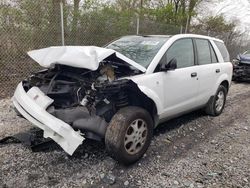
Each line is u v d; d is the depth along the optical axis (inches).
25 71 283.3
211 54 232.5
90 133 134.6
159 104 163.2
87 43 346.6
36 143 156.6
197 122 228.7
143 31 445.4
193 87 199.3
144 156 159.3
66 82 144.9
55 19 303.4
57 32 307.3
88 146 162.6
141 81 153.0
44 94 142.2
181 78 183.8
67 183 127.3
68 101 144.3
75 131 130.5
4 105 231.3
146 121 149.6
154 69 165.3
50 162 143.4
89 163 145.6
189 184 133.5
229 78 253.9
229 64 255.0
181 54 193.2
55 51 153.3
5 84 270.4
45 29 297.7
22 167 136.8
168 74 172.4
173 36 193.9
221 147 180.9
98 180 131.6
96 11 351.9
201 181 136.8
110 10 371.6
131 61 154.7
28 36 285.3
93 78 146.0
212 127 219.9
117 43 200.5
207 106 238.5
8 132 176.1
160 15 585.6
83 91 140.3
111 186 128.0
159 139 186.2
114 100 142.3
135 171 142.3
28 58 284.2
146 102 160.2
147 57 171.3
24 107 141.7
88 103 136.1
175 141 185.5
